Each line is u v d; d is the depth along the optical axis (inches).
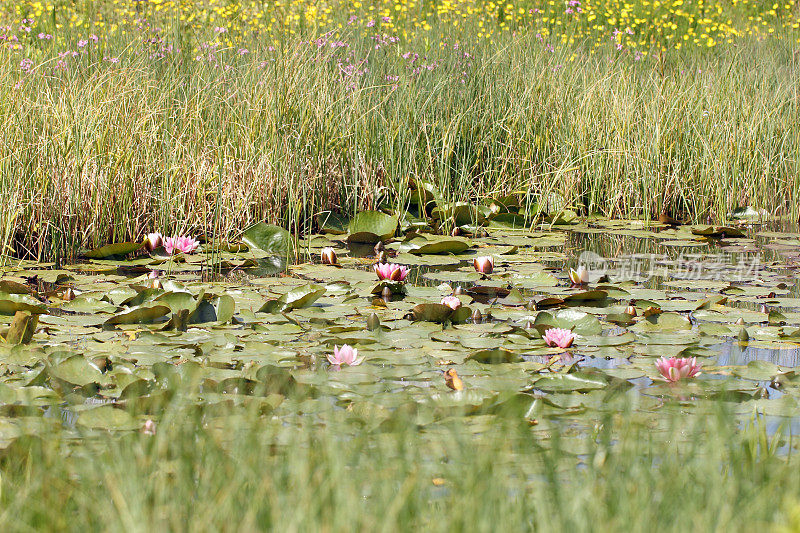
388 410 188.4
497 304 303.9
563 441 169.5
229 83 518.9
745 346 250.7
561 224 492.1
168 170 416.2
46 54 539.5
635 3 840.9
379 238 432.5
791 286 332.2
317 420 183.0
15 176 387.9
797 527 115.8
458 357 235.8
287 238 406.9
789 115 568.4
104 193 407.8
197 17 650.8
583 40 733.3
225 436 169.0
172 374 205.8
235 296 306.5
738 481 140.1
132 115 443.5
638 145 530.3
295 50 503.2
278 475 145.1
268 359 231.8
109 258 384.2
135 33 590.9
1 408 186.4
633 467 151.3
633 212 522.6
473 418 183.3
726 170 519.5
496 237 451.5
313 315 281.0
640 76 621.9
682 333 264.8
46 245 394.3
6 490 137.6
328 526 123.6
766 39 818.2
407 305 297.6
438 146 524.4
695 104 563.2
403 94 524.1
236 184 443.8
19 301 282.7
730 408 193.2
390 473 147.3
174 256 378.9
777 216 524.7
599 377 211.2
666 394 204.7
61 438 170.6
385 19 643.5
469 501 131.0
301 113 477.7
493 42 628.7
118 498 128.3
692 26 844.6
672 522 127.6
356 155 490.6
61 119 422.0
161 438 157.8
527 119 544.7
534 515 134.3
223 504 130.6
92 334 257.8
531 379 216.1
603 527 124.0
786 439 174.9
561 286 333.7
